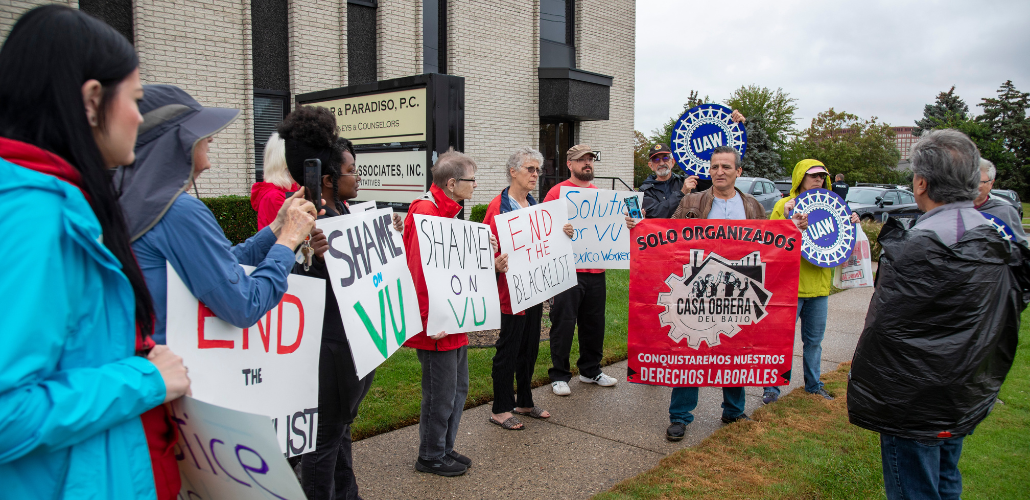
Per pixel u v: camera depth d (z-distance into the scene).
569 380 4.96
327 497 2.50
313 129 2.44
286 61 9.37
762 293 4.00
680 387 4.04
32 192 1.12
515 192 4.41
